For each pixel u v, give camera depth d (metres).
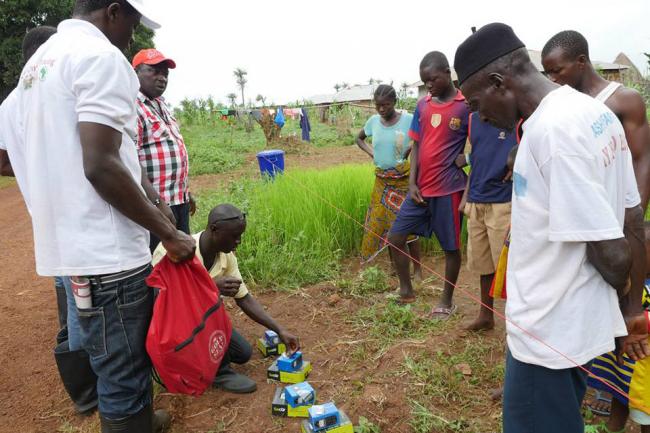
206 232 3.31
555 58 3.19
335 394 3.32
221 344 3.02
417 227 4.50
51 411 3.39
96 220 2.31
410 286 4.67
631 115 3.04
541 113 1.70
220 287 3.38
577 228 1.59
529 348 1.80
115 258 2.36
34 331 4.61
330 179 7.32
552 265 1.73
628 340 1.97
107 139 2.16
